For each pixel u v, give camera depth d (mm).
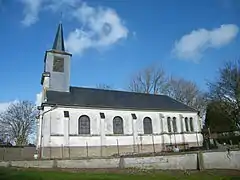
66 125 33312
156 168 24781
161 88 55719
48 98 34844
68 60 39781
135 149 36719
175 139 40062
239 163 26344
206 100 48094
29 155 35500
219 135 44656
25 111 56344
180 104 44875
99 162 24094
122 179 18453
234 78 39938
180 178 20703
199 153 25922
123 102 39656
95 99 38219
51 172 19828
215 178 21359
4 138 54094
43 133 32062
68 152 32594
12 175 17359
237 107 39906
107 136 35531
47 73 37812
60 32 42219
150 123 39438
